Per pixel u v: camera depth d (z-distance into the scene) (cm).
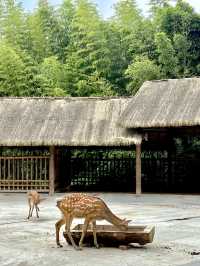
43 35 3628
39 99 2434
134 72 3170
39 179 2298
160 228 1318
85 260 956
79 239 1072
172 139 2480
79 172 2608
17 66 3081
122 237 1044
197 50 3372
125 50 3469
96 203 1041
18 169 2302
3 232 1269
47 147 2408
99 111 2328
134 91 3197
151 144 2438
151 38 3456
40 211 1670
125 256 985
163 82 2347
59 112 2339
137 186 2156
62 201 1069
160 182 2520
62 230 1292
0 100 2456
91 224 1111
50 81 3189
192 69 3331
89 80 3209
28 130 2239
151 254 1003
